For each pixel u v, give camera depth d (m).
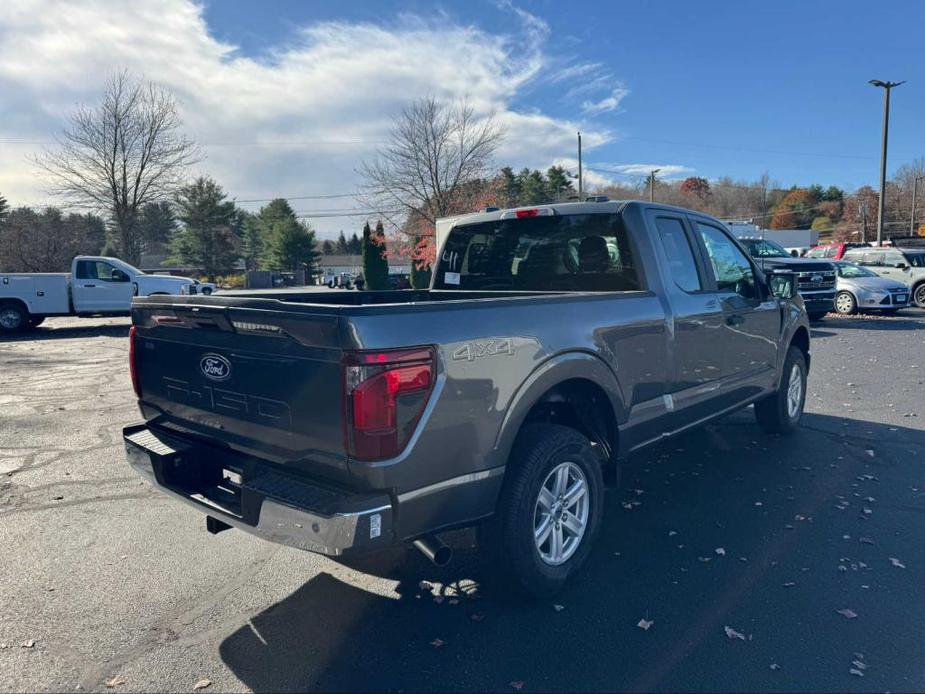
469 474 2.96
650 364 4.12
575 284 4.64
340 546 2.60
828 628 3.13
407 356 2.68
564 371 3.40
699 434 6.50
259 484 2.91
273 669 2.91
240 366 3.06
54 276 18.45
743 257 5.50
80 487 5.35
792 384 6.35
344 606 3.43
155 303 3.52
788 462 5.60
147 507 4.89
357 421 2.59
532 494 3.22
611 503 4.74
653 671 2.83
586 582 3.62
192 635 3.18
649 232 4.36
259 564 3.93
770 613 3.27
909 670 2.80
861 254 21.83
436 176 34.62
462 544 4.14
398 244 35.47
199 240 76.75
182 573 3.82
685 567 3.77
